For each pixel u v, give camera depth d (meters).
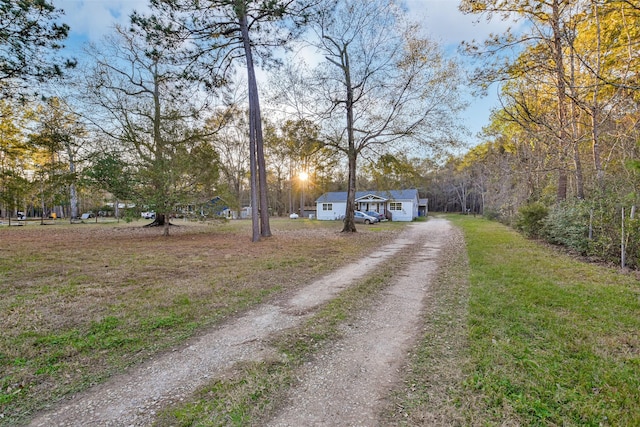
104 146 14.53
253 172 12.99
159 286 5.70
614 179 8.30
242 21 11.87
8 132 17.30
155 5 10.46
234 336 3.61
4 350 3.14
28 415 2.21
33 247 10.98
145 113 15.38
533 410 2.16
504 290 5.05
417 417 2.15
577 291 4.88
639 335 3.29
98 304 4.64
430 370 2.78
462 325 3.75
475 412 2.17
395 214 32.41
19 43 7.28
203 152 15.70
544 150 15.29
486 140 17.77
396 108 14.38
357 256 9.12
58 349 3.21
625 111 8.41
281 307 4.66
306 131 14.66
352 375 2.74
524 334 3.40
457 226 21.30
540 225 12.23
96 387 2.58
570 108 10.27
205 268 7.33
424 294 5.24
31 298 4.92
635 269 6.45
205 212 15.07
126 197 13.63
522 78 9.78
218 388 2.54
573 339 3.23
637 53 7.82
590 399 2.25
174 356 3.12
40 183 19.14
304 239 13.59
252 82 12.76
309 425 2.09
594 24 8.41
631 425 1.98
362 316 4.25
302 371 2.82
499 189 26.62
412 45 13.22
